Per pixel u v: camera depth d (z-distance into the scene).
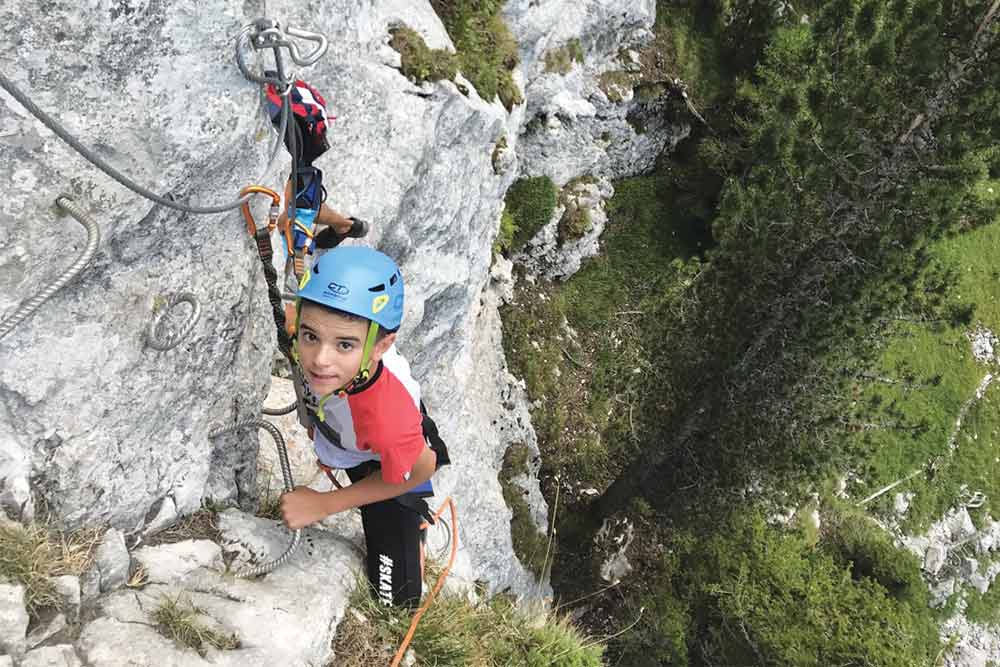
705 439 14.19
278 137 2.67
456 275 8.96
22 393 2.29
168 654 2.52
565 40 15.24
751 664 15.09
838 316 11.39
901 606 15.35
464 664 3.97
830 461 12.51
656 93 17.17
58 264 2.18
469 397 13.16
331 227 4.78
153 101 2.21
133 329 2.55
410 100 6.96
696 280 13.31
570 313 17.34
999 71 8.77
